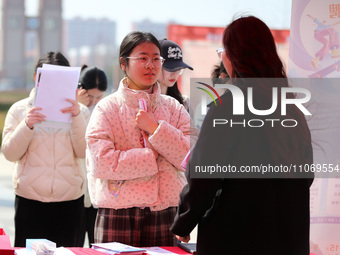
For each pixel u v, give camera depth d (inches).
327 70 161.8
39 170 181.0
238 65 109.6
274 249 106.2
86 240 307.7
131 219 145.3
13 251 122.2
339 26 161.3
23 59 2108.8
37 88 169.0
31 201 181.9
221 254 107.0
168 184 147.9
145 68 148.9
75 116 177.3
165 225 148.6
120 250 130.1
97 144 143.3
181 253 138.3
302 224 109.7
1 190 496.1
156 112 152.3
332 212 164.9
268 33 110.7
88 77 216.8
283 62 112.5
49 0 2139.5
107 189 145.0
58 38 2155.5
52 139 182.9
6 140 179.9
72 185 185.2
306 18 161.9
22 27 2107.5
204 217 111.3
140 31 153.3
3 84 1995.6
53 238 184.7
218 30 310.2
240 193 106.6
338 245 165.2
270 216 106.4
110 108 148.4
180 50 195.3
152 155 142.7
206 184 106.1
